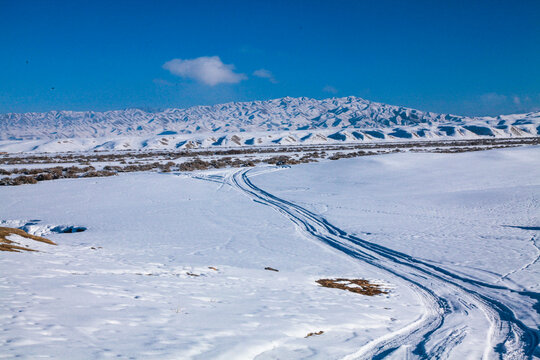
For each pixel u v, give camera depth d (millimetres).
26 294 7551
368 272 14969
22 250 12641
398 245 18891
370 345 7125
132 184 39438
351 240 20359
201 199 32938
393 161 51344
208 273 12664
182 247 18125
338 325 8039
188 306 8180
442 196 31594
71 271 10531
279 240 20234
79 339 5547
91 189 36688
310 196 33906
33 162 65938
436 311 10484
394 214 26234
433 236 20391
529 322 9453
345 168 48562
